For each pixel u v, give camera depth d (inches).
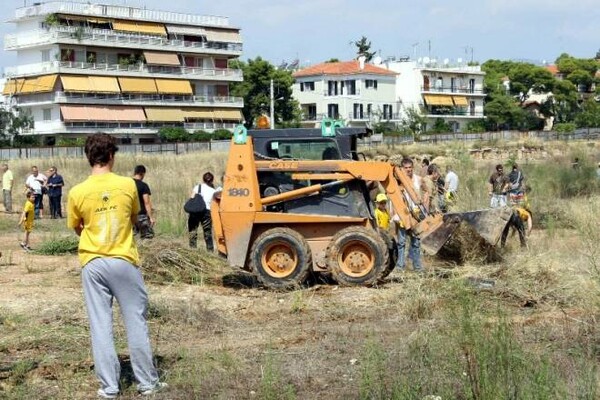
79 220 291.4
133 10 3129.9
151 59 3107.8
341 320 423.8
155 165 1729.8
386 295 468.4
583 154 1669.5
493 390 263.1
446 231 542.6
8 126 2748.5
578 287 453.7
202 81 3280.0
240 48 3425.2
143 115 3058.6
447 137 2893.7
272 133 538.9
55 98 2864.2
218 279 547.5
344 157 538.6
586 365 304.3
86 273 289.4
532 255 554.3
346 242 512.1
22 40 2999.5
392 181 531.2
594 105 4188.0
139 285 293.4
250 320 428.5
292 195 525.0
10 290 501.0
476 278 487.8
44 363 335.9
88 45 2962.6
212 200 534.0
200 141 2797.7
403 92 3843.5
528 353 305.4
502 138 2815.0
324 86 3710.6
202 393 299.4
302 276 511.5
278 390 297.3
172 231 751.7
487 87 4136.3
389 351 332.5
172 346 365.4
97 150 291.6
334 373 322.0
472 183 1016.2
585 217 737.6
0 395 298.5
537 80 4138.8
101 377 293.9
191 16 3280.0
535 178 1144.2
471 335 285.0
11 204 1191.6
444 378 291.0
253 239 525.0
